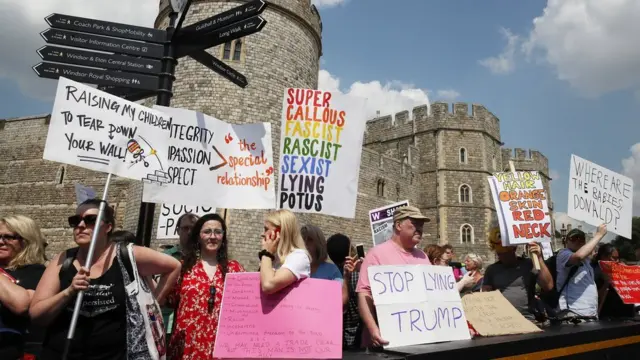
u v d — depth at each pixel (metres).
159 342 2.79
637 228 31.97
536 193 4.69
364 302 3.23
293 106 4.66
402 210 3.61
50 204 22.70
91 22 4.66
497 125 33.03
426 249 6.11
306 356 2.70
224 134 4.55
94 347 2.60
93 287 2.66
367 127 34.38
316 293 2.88
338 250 4.80
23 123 24.77
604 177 5.53
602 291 5.61
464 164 29.91
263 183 4.52
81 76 4.53
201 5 14.99
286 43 15.66
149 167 3.86
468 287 4.68
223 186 4.43
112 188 21.33
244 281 2.99
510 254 4.83
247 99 14.39
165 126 4.11
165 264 2.95
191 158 4.29
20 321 2.96
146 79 4.78
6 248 3.31
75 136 3.42
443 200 29.05
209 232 3.45
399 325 3.03
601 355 3.86
